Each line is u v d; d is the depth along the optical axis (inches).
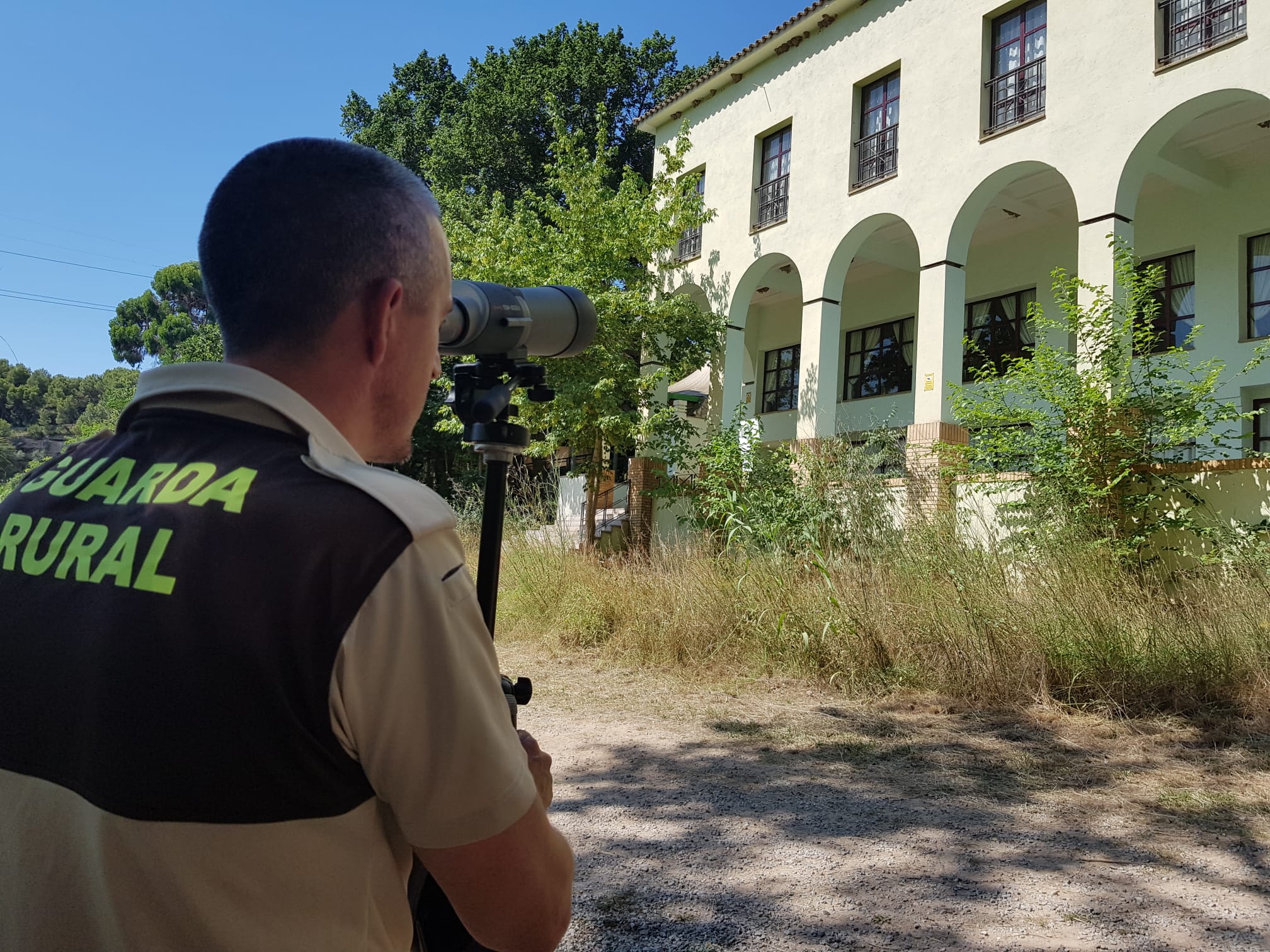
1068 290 345.1
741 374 592.7
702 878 107.7
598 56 892.6
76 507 30.7
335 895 27.2
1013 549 253.3
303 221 31.8
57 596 28.6
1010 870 109.0
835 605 232.2
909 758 159.6
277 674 25.6
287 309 31.9
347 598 26.4
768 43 564.7
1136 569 286.8
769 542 300.4
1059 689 195.5
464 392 56.7
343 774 27.0
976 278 607.2
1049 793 139.5
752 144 589.9
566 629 278.7
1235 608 203.9
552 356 58.4
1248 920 94.9
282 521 27.2
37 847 27.4
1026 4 436.1
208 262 33.2
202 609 26.1
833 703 202.7
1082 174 393.4
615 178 887.1
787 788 143.7
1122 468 319.0
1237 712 179.3
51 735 27.6
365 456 35.5
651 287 589.0
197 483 28.7
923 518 277.9
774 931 93.5
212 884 25.5
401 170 35.4
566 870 32.4
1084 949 88.6
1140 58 374.9
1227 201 468.1
